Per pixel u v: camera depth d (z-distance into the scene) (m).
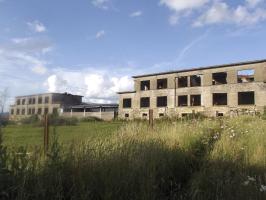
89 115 80.12
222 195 5.64
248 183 5.79
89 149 6.37
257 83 53.31
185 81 65.38
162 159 7.27
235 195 5.61
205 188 6.01
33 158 5.48
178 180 6.97
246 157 8.18
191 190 5.86
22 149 5.43
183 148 9.21
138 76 69.38
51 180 5.02
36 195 4.66
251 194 5.49
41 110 99.69
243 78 62.88
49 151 5.74
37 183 4.82
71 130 16.05
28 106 104.06
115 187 5.28
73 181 5.16
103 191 5.26
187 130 11.77
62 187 5.02
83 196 4.90
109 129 13.04
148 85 71.75
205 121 15.50
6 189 4.55
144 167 6.14
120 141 8.08
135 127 11.70
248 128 13.23
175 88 63.56
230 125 14.76
